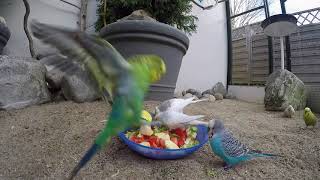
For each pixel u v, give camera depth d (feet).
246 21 5.77
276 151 1.97
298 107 3.55
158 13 3.42
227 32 5.34
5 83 2.81
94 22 4.04
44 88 3.12
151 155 1.75
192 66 4.70
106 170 1.71
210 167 1.74
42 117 2.57
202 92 4.72
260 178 1.64
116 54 0.81
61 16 3.99
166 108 1.94
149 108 2.49
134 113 0.88
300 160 1.86
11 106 2.81
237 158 1.71
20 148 2.06
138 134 1.83
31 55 3.58
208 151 1.95
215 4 4.73
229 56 5.33
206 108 3.31
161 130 1.89
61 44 0.71
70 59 0.75
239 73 5.37
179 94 4.19
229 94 4.82
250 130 2.42
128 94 0.85
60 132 2.26
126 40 2.69
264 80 4.97
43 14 3.92
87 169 1.73
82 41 0.74
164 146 1.77
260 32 5.16
